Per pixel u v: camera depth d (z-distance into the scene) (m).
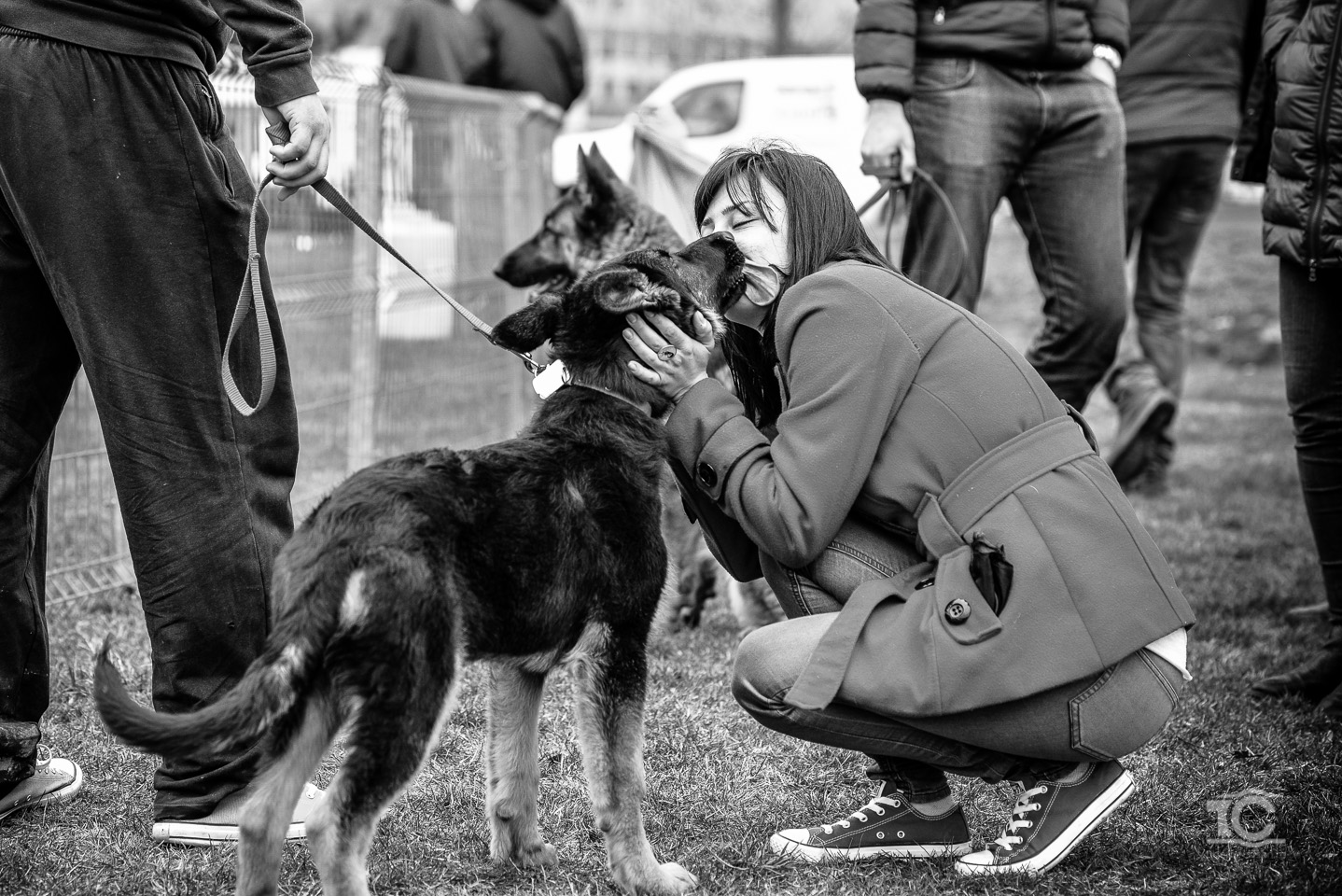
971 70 4.88
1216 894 2.91
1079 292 5.16
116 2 2.96
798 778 3.66
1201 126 7.53
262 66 3.12
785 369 3.10
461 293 8.16
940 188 4.96
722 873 3.03
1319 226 4.10
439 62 11.05
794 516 2.94
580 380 3.13
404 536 2.55
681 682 4.52
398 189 7.16
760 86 13.09
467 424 8.37
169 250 3.03
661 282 3.10
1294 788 3.56
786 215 3.26
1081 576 2.79
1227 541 6.72
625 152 11.62
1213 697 4.34
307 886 2.92
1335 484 4.36
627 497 2.95
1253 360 13.62
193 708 3.12
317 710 2.57
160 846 3.12
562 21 11.66
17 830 3.22
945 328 2.98
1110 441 9.48
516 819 3.02
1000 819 3.37
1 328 3.14
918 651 2.81
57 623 4.93
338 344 6.76
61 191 2.96
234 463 3.16
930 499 2.93
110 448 3.07
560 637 2.84
